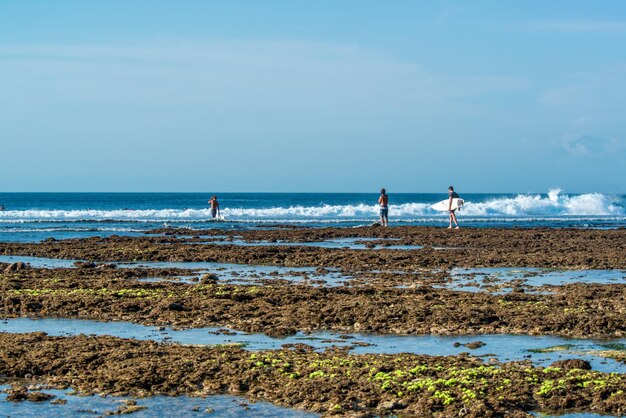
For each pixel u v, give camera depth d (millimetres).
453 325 25859
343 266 43125
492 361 21109
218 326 26047
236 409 17703
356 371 19641
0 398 18438
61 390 19078
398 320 26516
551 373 19516
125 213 113875
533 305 28797
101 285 33438
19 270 39250
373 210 119062
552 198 141875
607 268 42812
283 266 43562
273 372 19875
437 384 18516
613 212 140125
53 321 26906
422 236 63312
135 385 19266
